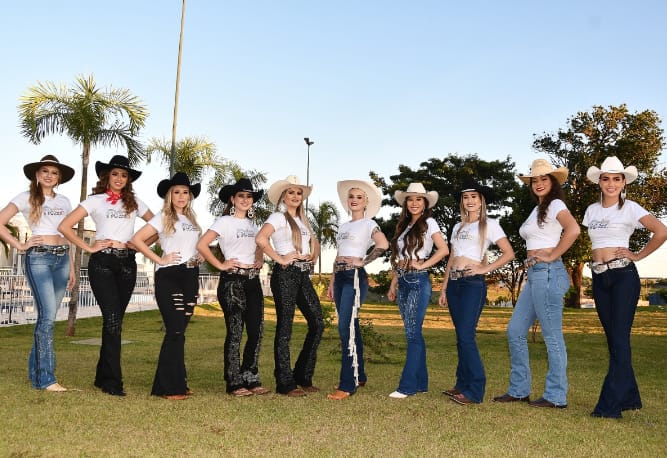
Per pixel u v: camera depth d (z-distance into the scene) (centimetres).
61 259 551
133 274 554
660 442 389
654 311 3188
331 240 3591
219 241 567
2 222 532
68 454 329
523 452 358
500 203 3547
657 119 3306
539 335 1453
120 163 551
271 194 579
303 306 568
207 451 344
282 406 482
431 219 557
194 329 1448
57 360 755
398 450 357
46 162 543
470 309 532
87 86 1234
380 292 3766
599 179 525
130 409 451
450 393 548
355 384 541
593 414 470
